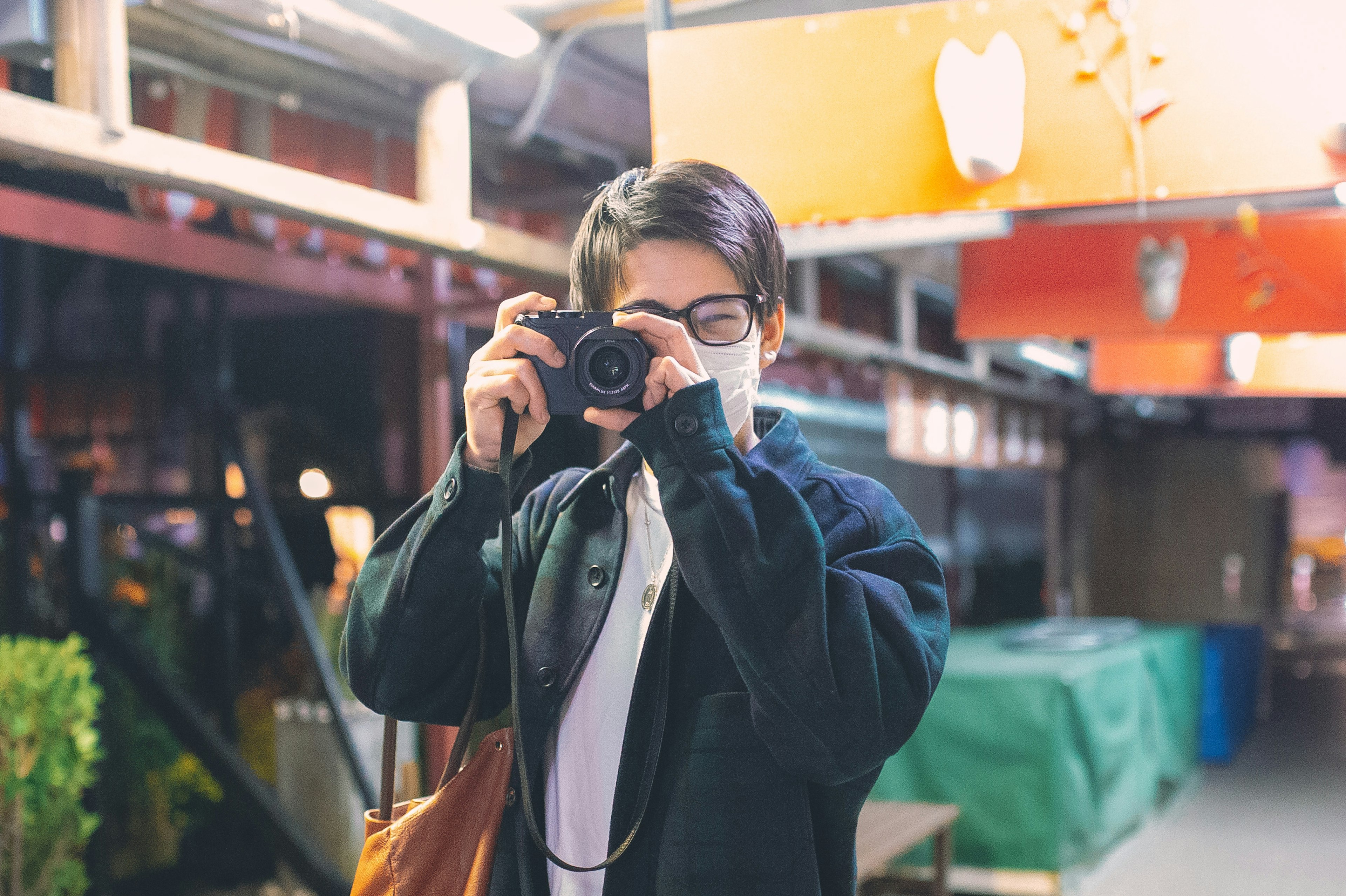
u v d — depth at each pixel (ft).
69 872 8.54
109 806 12.46
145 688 10.81
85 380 13.79
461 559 3.18
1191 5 4.09
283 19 5.58
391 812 3.44
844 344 13.05
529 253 7.18
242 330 15.25
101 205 9.27
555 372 3.00
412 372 12.82
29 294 11.66
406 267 9.96
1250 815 18.83
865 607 2.94
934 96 4.35
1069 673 13.30
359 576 3.42
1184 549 34.32
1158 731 18.07
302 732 11.53
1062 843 13.09
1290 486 66.49
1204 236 8.64
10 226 7.98
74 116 4.66
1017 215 7.05
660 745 3.09
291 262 9.89
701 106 4.58
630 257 3.12
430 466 10.75
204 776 13.09
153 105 7.11
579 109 8.86
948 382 17.02
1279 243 8.39
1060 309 9.21
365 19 5.74
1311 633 53.78
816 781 3.01
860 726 2.84
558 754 3.36
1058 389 24.36
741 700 3.09
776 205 4.52
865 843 9.62
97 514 11.07
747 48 4.53
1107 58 4.19
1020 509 31.22
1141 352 11.48
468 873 3.20
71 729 8.56
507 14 6.20
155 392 13.50
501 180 9.62
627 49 8.25
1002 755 13.34
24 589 10.87
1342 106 3.94
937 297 16.46
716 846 2.99
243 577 13.35
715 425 2.94
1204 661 23.13
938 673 3.08
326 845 11.31
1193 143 4.11
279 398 14.99
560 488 3.75
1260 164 4.04
